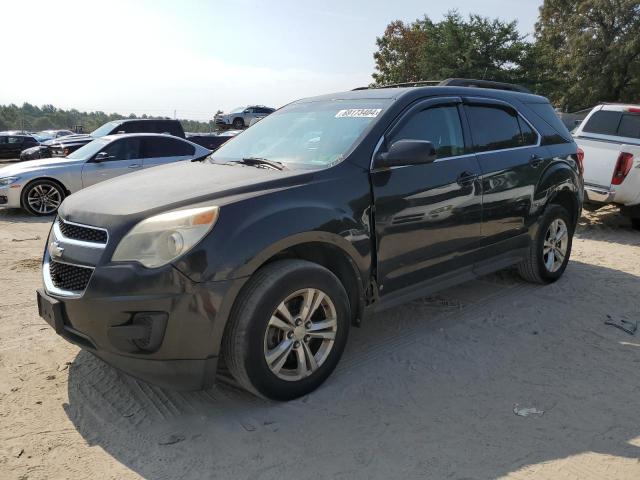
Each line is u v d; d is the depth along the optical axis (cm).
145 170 409
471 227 423
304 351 320
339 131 382
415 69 4175
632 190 806
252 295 291
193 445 279
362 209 343
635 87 3884
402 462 266
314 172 334
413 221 374
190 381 288
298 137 400
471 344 403
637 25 3750
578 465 263
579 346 402
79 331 291
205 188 313
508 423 299
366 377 350
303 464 264
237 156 416
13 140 2777
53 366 366
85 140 1602
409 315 459
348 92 449
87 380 346
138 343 280
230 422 299
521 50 3416
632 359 381
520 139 488
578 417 306
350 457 270
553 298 505
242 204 296
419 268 386
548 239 528
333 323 329
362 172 349
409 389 336
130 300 273
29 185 1024
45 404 318
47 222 971
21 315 461
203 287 276
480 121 448
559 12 4341
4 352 386
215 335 283
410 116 391
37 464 264
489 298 503
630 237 820
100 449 277
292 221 305
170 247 276
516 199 466
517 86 530
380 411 311
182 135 1694
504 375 356
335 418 303
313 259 342
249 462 266
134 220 287
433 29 3656
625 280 568
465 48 3462
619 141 832
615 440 284
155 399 324
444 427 295
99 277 279
